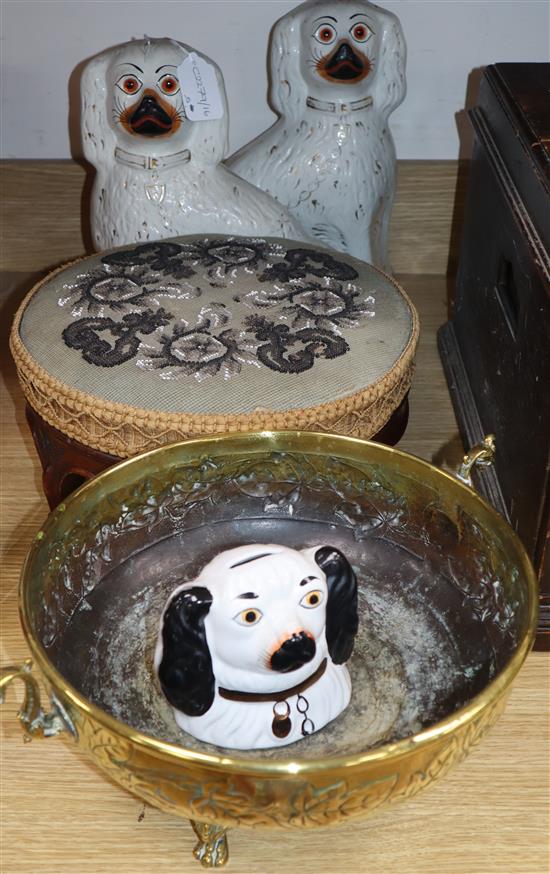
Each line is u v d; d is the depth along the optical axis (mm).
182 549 928
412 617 879
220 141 1209
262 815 655
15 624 1027
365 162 1311
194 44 1390
